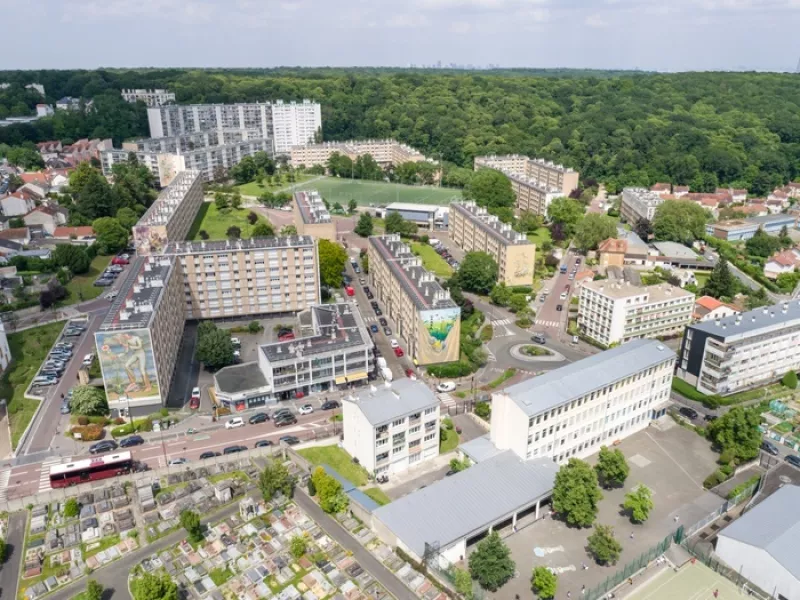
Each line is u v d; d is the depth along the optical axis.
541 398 157.38
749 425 165.75
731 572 131.50
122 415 185.00
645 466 166.88
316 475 148.00
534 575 122.69
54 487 153.88
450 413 190.25
